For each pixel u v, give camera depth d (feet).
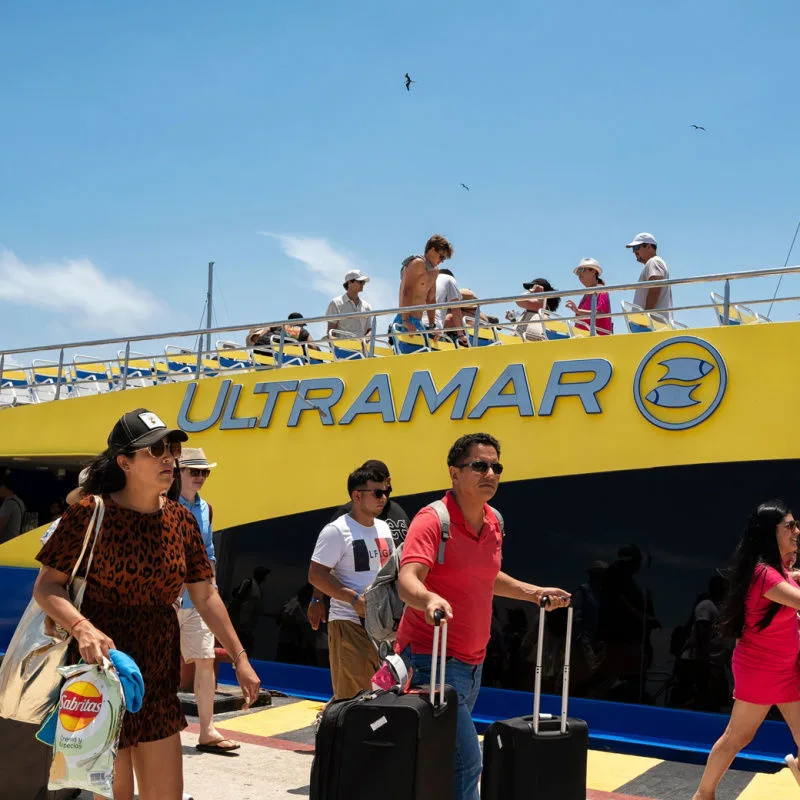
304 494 33.47
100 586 13.52
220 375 36.35
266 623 34.24
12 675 14.10
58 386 42.83
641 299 34.27
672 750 25.11
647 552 27.27
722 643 25.86
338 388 33.12
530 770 13.52
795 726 18.12
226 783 21.16
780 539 18.31
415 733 12.64
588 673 27.71
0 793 16.80
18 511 45.88
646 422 27.04
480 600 15.01
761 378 25.53
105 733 12.57
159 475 13.76
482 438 15.06
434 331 32.55
